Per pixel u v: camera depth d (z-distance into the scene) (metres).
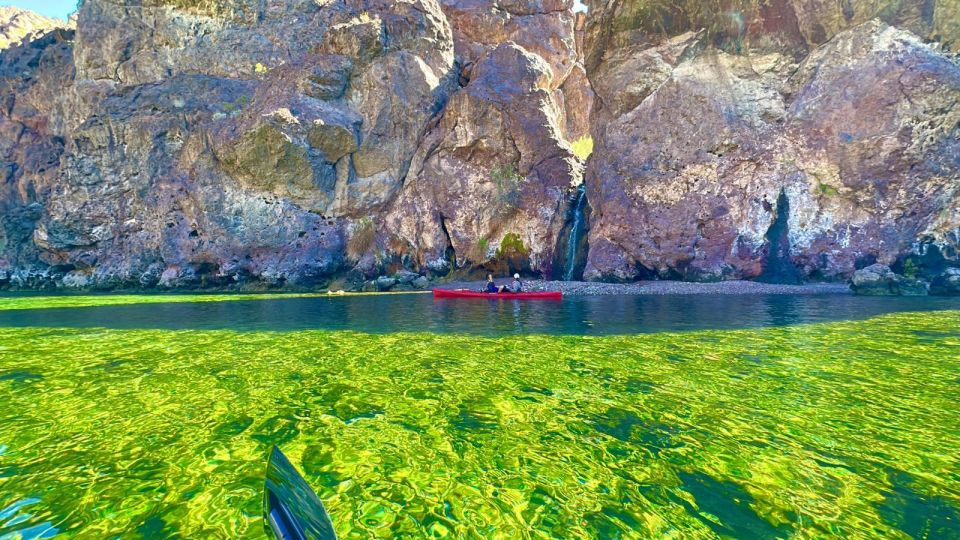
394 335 11.57
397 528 3.14
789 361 8.22
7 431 5.00
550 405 5.80
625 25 29.62
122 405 5.91
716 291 24.66
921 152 23.12
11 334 12.25
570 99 52.25
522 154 33.38
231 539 3.01
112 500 3.54
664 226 28.28
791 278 25.98
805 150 25.77
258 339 11.10
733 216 26.95
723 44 27.80
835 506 3.41
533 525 3.18
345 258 35.31
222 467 4.12
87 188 34.94
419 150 35.81
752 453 4.33
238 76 38.59
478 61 37.56
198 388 6.71
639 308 17.38
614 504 3.46
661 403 5.86
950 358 8.33
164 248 34.31
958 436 4.68
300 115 32.56
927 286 21.28
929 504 3.42
